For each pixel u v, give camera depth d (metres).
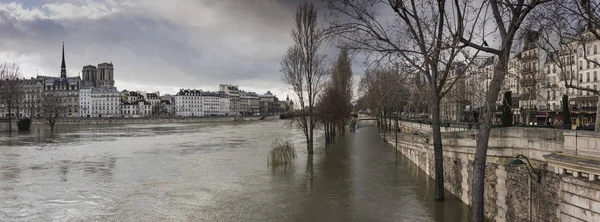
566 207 13.05
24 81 188.75
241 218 20.23
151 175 32.34
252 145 58.81
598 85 53.16
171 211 21.55
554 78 56.41
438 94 20.67
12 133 91.25
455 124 43.16
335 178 30.19
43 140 70.19
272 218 20.20
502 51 14.66
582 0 16.70
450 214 19.88
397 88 27.52
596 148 11.98
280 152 37.84
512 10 14.30
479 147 15.35
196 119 178.88
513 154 16.34
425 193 24.77
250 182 28.98
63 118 142.25
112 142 66.00
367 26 18.45
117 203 23.30
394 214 20.50
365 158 41.31
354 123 89.56
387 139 58.38
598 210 11.70
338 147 52.50
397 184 27.72
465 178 21.19
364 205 22.31
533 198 14.91
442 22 18.45
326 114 50.66
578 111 51.03
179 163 39.31
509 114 21.48
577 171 12.45
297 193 25.39
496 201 17.30
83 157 44.88
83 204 23.14
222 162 39.72
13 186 28.17
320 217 20.31
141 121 161.38
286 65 46.72
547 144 14.38
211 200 23.83
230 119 195.62
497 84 14.74
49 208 22.33
